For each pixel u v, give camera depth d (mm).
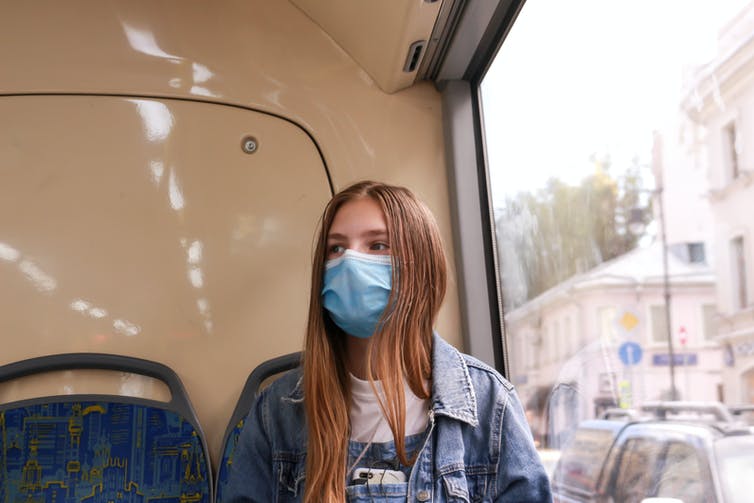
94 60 2668
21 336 2459
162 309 2531
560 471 2199
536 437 2391
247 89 2721
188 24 2744
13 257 2506
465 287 2658
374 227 1652
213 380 2510
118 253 2549
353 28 2594
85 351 2473
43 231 2535
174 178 2621
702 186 1571
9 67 2625
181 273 2564
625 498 1813
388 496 1545
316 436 1598
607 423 1907
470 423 1615
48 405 2340
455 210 2711
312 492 1552
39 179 2566
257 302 2582
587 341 2010
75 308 2494
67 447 2316
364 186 1749
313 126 2729
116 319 2504
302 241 2648
